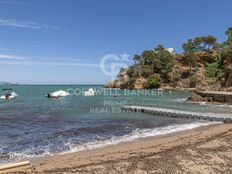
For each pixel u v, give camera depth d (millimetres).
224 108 48969
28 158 16641
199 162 14445
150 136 23750
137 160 15039
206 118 34406
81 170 13391
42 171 13281
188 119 35250
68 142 21297
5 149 19062
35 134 24734
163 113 39375
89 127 28688
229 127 28078
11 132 25812
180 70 161250
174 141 20719
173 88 146375
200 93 69812
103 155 16688
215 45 187875
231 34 176250
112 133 25266
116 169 13477
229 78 91062
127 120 34375
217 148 17406
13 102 68938
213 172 12961
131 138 22859
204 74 158875
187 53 176375
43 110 47594
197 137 21984
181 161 14625
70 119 35375
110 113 42344
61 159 16062
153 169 13367
